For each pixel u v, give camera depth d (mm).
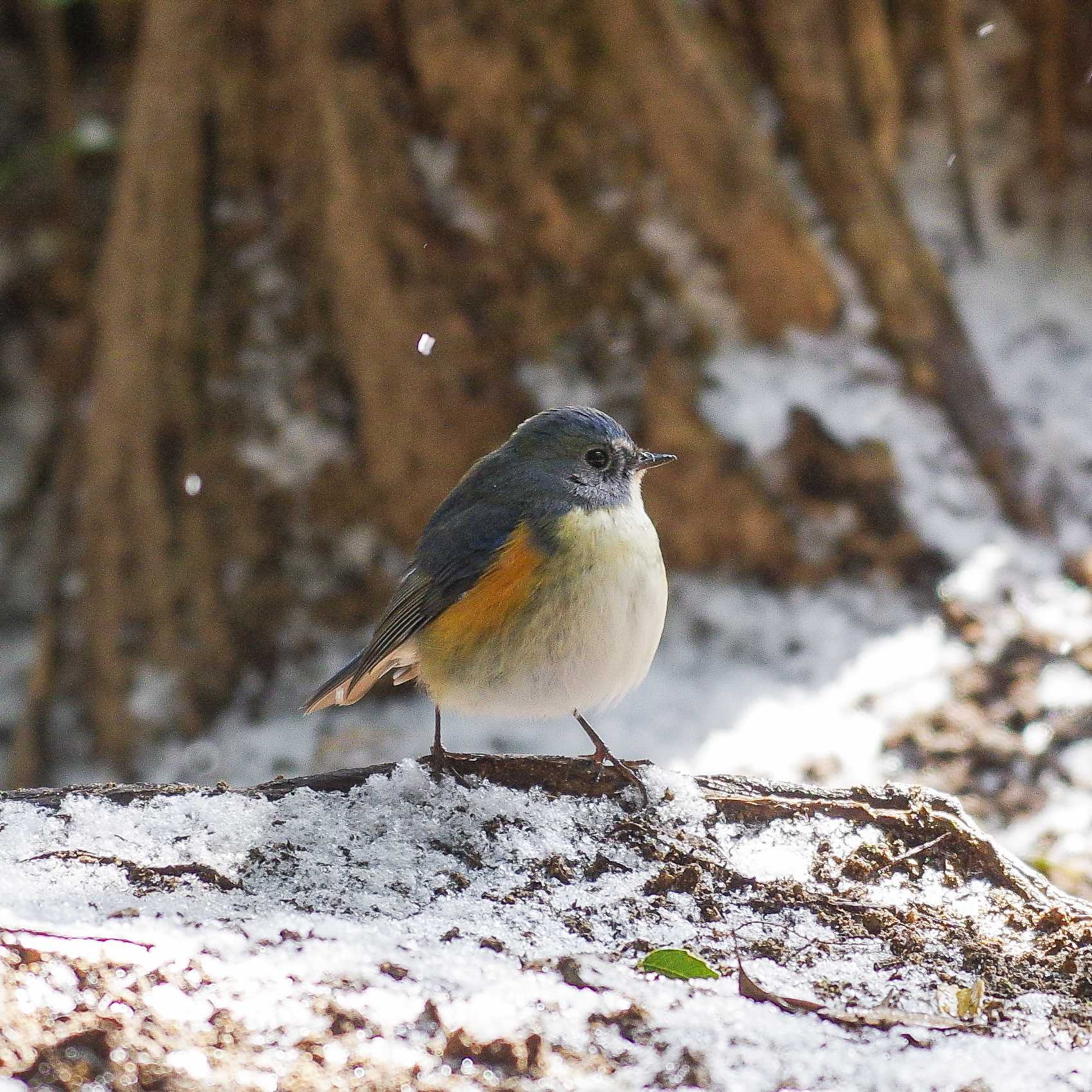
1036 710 10656
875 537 11875
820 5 12484
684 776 6797
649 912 6055
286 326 12453
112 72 15695
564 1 11578
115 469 12789
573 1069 4977
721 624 11789
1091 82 14219
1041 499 12367
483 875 6238
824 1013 5352
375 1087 4855
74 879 5930
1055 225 14500
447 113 11891
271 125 12148
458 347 12023
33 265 16734
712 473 11859
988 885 6332
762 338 12273
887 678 11070
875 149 13266
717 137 11930
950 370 12469
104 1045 4895
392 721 11820
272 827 6387
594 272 12023
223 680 12531
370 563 12492
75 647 13062
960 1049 5152
